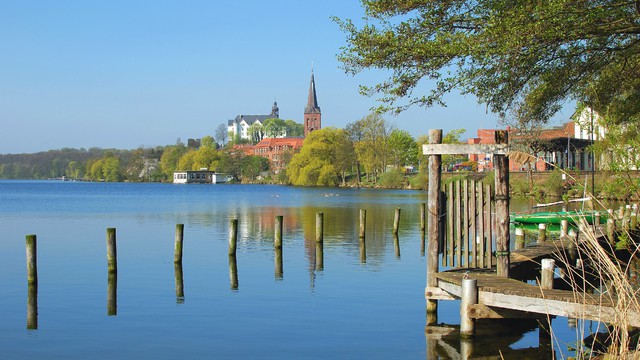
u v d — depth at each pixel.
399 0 15.01
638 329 11.64
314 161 123.12
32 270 21.14
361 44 15.34
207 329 15.20
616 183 12.09
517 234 25.69
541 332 13.96
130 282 21.58
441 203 14.98
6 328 15.50
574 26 14.05
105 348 13.80
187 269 24.30
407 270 23.55
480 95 15.57
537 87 17.09
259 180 183.00
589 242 8.47
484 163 94.75
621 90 18.75
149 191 125.75
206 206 68.94
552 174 55.12
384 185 112.75
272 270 23.88
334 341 13.95
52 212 59.38
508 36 13.75
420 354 12.83
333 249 30.16
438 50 14.57
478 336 13.70
